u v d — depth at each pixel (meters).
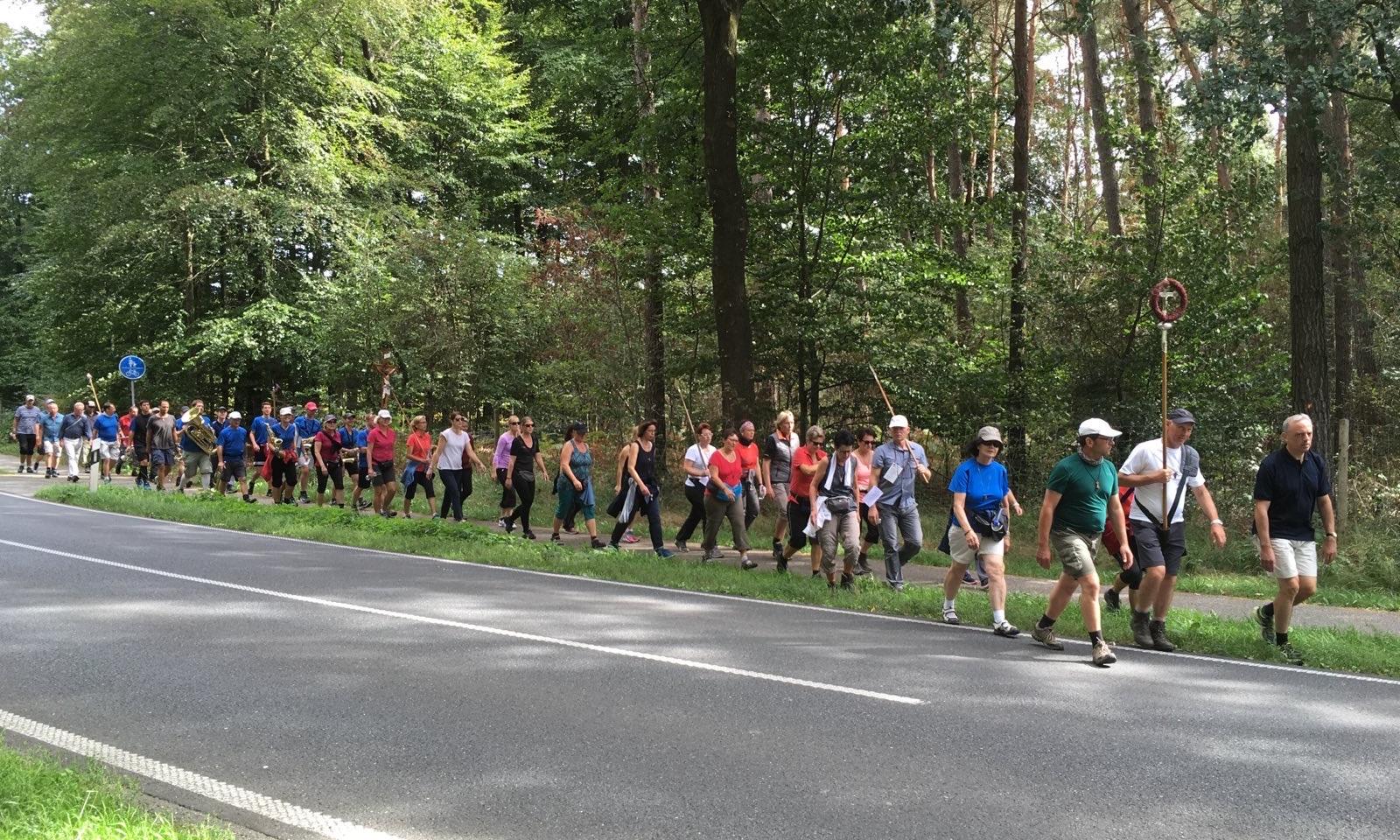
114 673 6.45
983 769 4.85
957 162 24.97
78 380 34.25
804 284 18.69
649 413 20.66
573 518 15.30
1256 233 18.64
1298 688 6.70
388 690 6.12
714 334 20.20
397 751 5.02
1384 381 21.91
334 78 29.86
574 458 14.11
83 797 4.12
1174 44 14.74
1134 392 17.34
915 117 17.83
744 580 10.77
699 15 18.61
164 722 5.46
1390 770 4.93
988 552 8.58
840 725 5.54
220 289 30.91
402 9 29.83
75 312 31.83
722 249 16.91
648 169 21.08
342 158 30.23
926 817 4.23
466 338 23.86
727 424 16.80
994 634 8.41
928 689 6.39
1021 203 18.70
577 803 4.35
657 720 5.58
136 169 28.23
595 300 20.56
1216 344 17.08
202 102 28.16
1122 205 22.19
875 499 10.56
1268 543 7.80
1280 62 12.65
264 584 9.94
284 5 29.09
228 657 6.91
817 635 8.09
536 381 23.42
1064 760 5.00
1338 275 21.30
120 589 9.48
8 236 48.25
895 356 18.66
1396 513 14.66
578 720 5.56
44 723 5.43
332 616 8.38
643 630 8.12
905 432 10.78
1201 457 16.44
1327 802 4.48
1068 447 18.44
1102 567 12.96
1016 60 19.27
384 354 24.67
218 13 27.69
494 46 34.16
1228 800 4.49
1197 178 16.77
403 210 31.17
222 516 15.63
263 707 5.75
